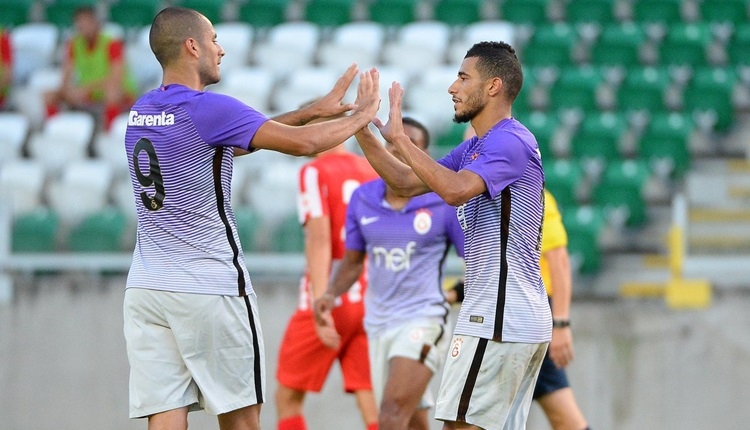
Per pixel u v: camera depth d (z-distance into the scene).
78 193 36.09
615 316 27.64
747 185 36.50
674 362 27.50
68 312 28.56
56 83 44.16
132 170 14.61
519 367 14.64
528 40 46.50
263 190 33.38
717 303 27.84
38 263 28.97
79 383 28.34
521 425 15.38
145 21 49.16
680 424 27.34
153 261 14.53
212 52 14.84
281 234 28.52
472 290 14.80
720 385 27.39
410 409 18.62
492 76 14.74
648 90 42.22
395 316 18.91
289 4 50.06
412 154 14.00
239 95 42.06
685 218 29.02
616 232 34.12
